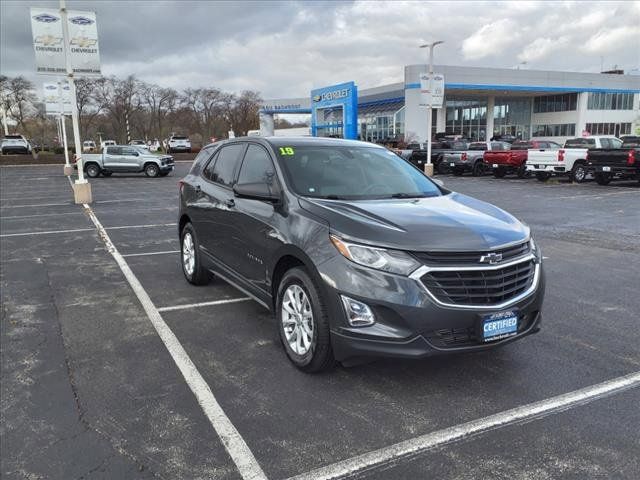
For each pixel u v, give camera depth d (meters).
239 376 3.95
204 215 5.71
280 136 5.40
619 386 3.75
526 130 67.06
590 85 61.31
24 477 2.79
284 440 3.10
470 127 62.81
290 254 3.94
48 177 29.88
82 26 14.91
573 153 21.52
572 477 2.75
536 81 58.38
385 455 2.95
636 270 7.18
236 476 2.78
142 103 68.31
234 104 76.50
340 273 3.50
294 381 3.86
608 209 13.54
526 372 3.98
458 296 3.40
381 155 5.31
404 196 4.56
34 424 3.31
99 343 4.63
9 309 5.61
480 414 3.38
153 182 25.52
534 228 10.74
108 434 3.19
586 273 7.02
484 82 56.34
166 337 4.75
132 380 3.90
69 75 15.15
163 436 3.15
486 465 2.85
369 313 3.41
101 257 8.20
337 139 5.45
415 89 53.66
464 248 3.43
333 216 3.77
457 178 26.06
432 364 4.13
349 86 33.88
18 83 68.25
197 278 6.27
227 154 5.68
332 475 2.78
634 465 2.84
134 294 6.12
